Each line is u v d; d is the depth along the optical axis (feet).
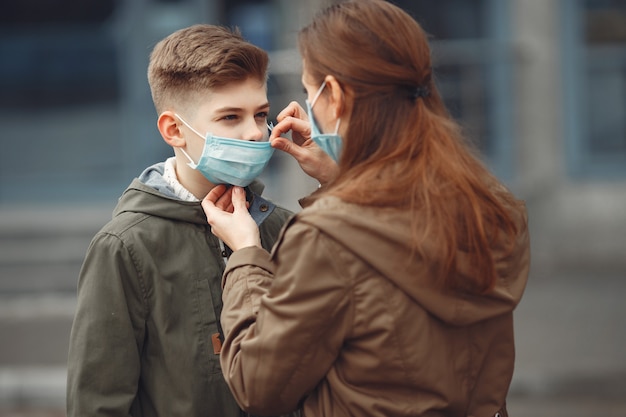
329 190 7.89
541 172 34.09
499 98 32.99
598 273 32.32
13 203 36.40
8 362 24.13
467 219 7.61
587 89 34.27
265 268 8.39
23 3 36.11
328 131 8.26
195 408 8.95
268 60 9.27
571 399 22.75
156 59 9.27
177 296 9.01
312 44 8.12
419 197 7.61
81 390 8.65
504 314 8.12
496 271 7.91
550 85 33.99
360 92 7.89
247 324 8.08
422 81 7.99
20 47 36.32
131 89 36.32
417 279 7.53
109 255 8.80
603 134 34.37
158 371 8.98
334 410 7.95
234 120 9.05
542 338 25.35
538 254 33.45
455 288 7.64
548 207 34.04
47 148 36.60
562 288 30.58
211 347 9.07
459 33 34.40
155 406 8.99
